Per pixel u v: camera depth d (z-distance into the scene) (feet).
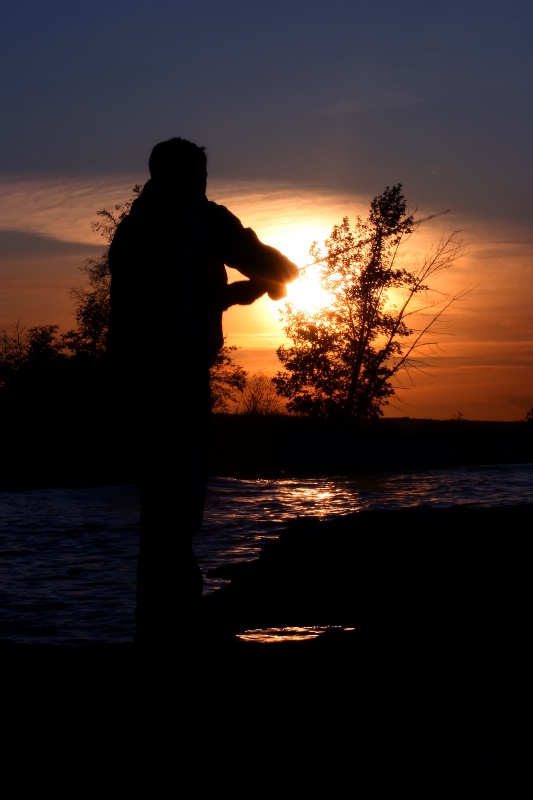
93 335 112.88
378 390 107.04
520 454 97.45
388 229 100.89
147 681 11.40
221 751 9.37
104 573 27.40
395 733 9.75
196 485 12.24
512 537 19.17
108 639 19.71
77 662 12.31
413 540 19.49
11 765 9.16
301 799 8.30
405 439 99.60
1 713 10.49
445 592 16.62
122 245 12.28
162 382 11.97
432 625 14.76
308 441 96.94
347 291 102.73
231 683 11.39
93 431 100.32
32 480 72.28
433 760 9.04
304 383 108.47
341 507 45.57
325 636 14.24
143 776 8.86
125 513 42.60
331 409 106.73
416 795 8.30
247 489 55.83
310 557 19.10
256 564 19.45
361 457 94.79
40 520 39.70
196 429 12.16
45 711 10.54
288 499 49.70
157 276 12.00
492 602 15.85
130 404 12.12
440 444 99.25
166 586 12.25
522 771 8.74
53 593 24.30
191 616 12.32
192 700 10.78
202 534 35.17
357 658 12.52
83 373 108.78
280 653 12.81
